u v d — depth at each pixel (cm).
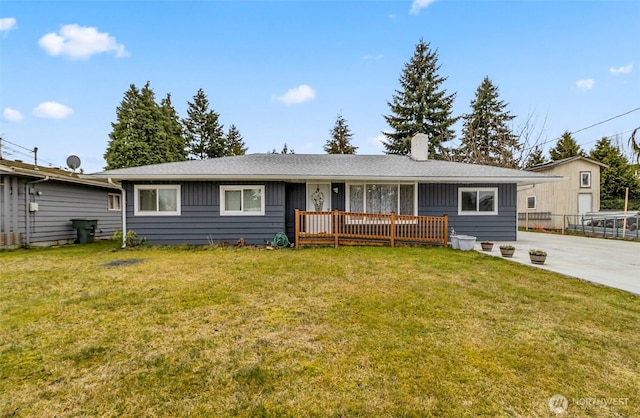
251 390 223
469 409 203
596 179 1762
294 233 1075
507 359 264
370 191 1084
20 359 265
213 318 357
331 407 205
